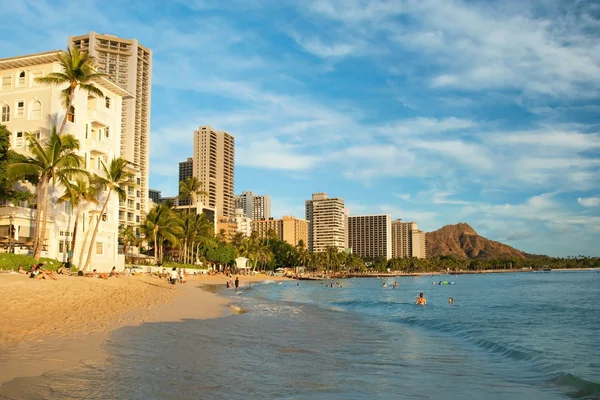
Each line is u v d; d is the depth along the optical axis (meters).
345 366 16.28
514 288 105.75
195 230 114.94
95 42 178.62
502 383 14.74
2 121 57.81
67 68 47.97
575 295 75.56
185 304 36.78
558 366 17.61
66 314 24.89
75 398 10.46
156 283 59.31
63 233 58.06
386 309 46.34
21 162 46.16
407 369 16.38
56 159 46.06
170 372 13.42
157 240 101.44
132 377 12.55
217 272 125.62
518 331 28.89
